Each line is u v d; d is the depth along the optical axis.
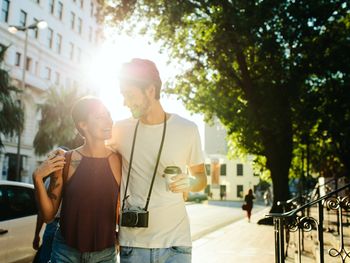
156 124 2.82
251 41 16.36
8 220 5.91
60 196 2.81
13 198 6.18
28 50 41.62
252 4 16.20
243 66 19.66
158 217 2.67
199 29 18.94
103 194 2.77
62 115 31.34
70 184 2.77
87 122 2.79
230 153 28.19
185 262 2.67
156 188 2.72
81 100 2.85
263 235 14.72
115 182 2.84
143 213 2.62
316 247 7.72
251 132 20.62
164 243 2.63
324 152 31.36
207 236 14.38
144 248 2.63
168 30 18.67
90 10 54.66
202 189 2.93
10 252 5.80
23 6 40.84
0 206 5.90
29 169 42.09
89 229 2.72
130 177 2.79
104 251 2.75
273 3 16.16
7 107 21.25
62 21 47.91
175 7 17.17
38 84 42.19
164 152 2.76
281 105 19.30
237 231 16.36
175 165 2.78
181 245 2.67
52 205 2.76
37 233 4.50
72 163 2.82
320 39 18.69
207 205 43.34
